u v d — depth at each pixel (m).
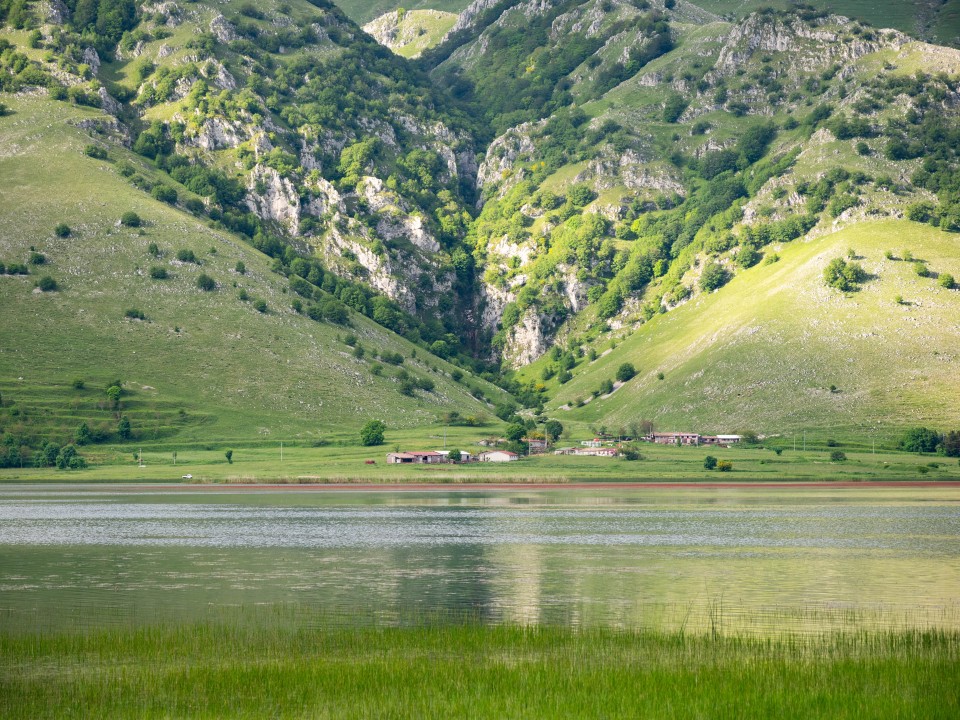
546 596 105.00
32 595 105.69
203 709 60.25
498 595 105.38
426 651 75.12
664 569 125.12
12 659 72.88
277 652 75.06
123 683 65.50
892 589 109.19
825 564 129.38
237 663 71.56
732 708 59.38
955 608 97.75
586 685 64.00
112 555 139.50
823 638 80.81
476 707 59.84
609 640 78.69
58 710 60.25
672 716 58.19
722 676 66.19
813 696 61.41
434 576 119.56
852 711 58.62
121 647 76.69
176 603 100.75
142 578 118.19
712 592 107.38
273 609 97.12
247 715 59.16
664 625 88.19
